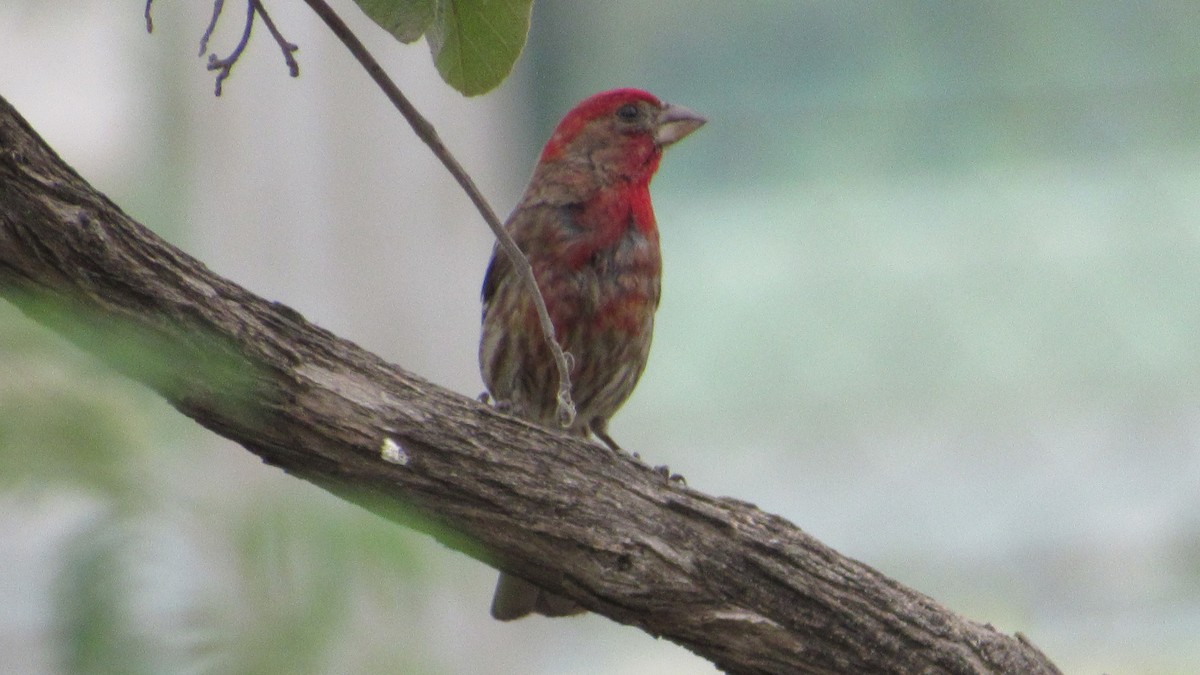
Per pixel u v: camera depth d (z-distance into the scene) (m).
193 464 2.66
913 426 14.97
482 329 8.34
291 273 11.13
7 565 3.49
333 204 11.27
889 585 5.50
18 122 4.12
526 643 12.80
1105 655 13.34
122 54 9.40
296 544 2.46
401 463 4.82
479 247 11.92
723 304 15.42
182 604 2.39
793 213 15.41
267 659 2.37
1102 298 14.80
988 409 14.86
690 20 15.39
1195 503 14.07
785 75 15.39
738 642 5.27
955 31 15.05
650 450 15.28
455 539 5.01
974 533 14.28
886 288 15.20
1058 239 14.97
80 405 2.46
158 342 4.28
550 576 5.14
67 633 2.24
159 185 5.00
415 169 11.59
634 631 15.18
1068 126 14.98
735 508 5.38
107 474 2.40
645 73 15.45
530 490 5.02
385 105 11.46
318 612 2.42
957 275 15.12
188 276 4.40
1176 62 14.79
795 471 15.09
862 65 15.30
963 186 15.18
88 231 4.16
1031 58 14.98
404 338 11.56
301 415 4.66
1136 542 13.98
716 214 15.52
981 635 5.58
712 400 15.34
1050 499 14.27
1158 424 14.55
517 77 14.37
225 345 4.43
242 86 10.91
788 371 15.28
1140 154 14.90
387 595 2.50
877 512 14.66
